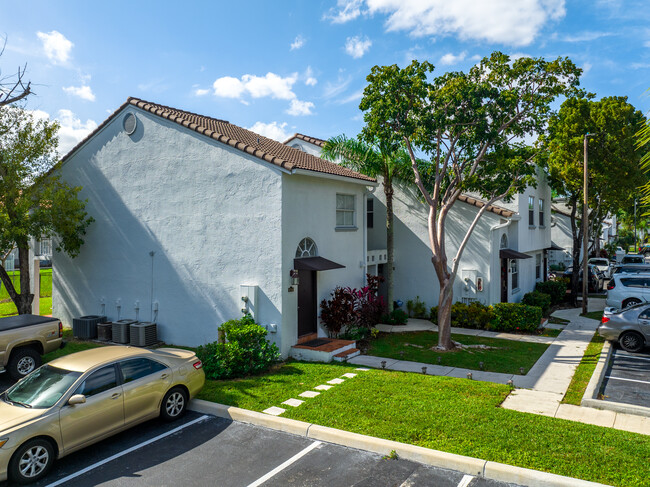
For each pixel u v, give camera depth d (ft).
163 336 45.65
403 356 40.40
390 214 56.08
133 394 24.26
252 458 22.00
